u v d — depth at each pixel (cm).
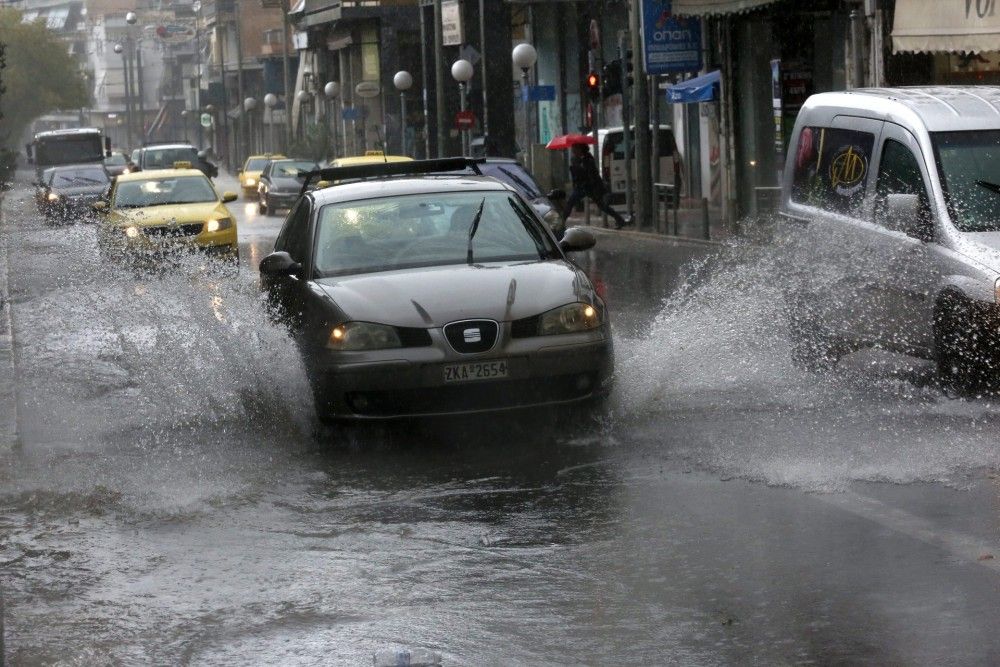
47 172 7462
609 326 1549
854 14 3781
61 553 1099
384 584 989
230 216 4003
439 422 1562
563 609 921
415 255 1642
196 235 3903
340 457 1425
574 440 1445
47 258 4500
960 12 3225
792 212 1983
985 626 854
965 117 1748
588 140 5462
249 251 4875
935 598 911
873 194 1795
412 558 1053
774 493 1206
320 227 1703
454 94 10788
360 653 846
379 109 11444
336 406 1471
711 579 972
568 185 7812
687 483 1253
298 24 13425
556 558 1041
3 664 811
